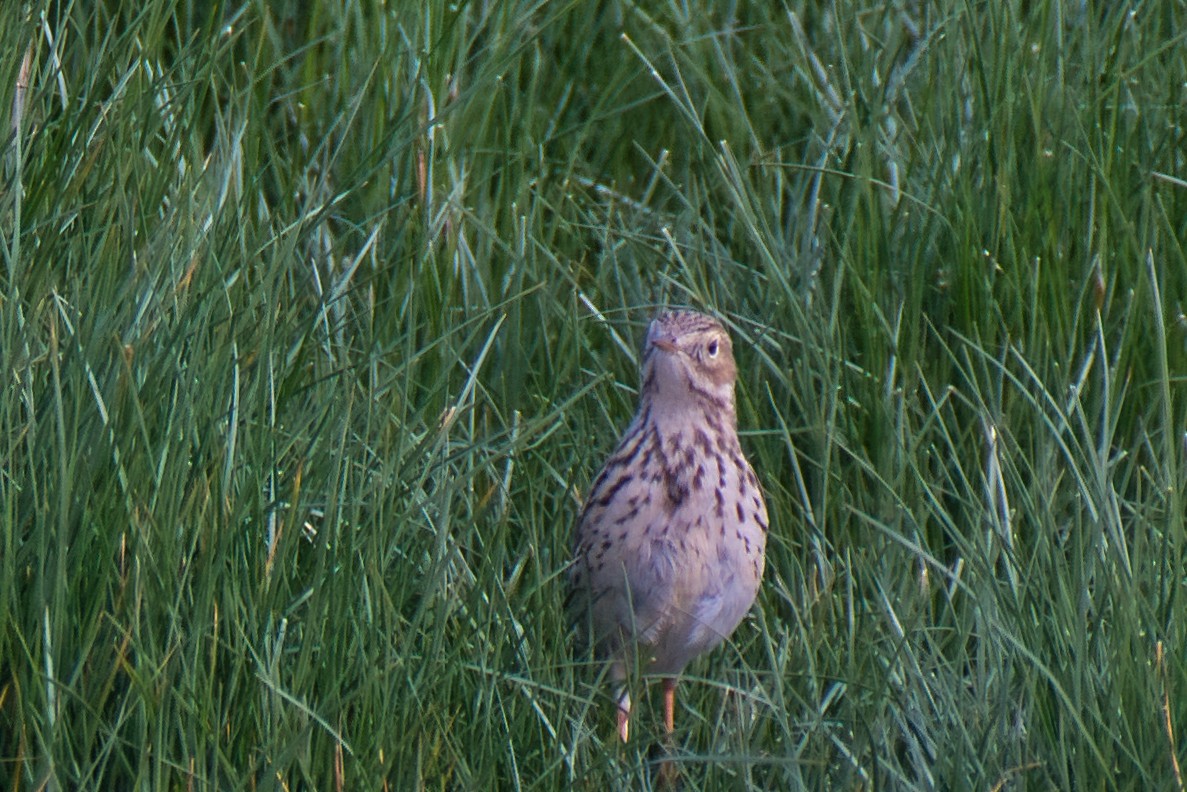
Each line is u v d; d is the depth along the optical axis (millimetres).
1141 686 7688
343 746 7305
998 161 10688
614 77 12508
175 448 7535
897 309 10469
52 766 6645
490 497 9414
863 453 9930
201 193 9492
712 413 8836
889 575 9234
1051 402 9188
